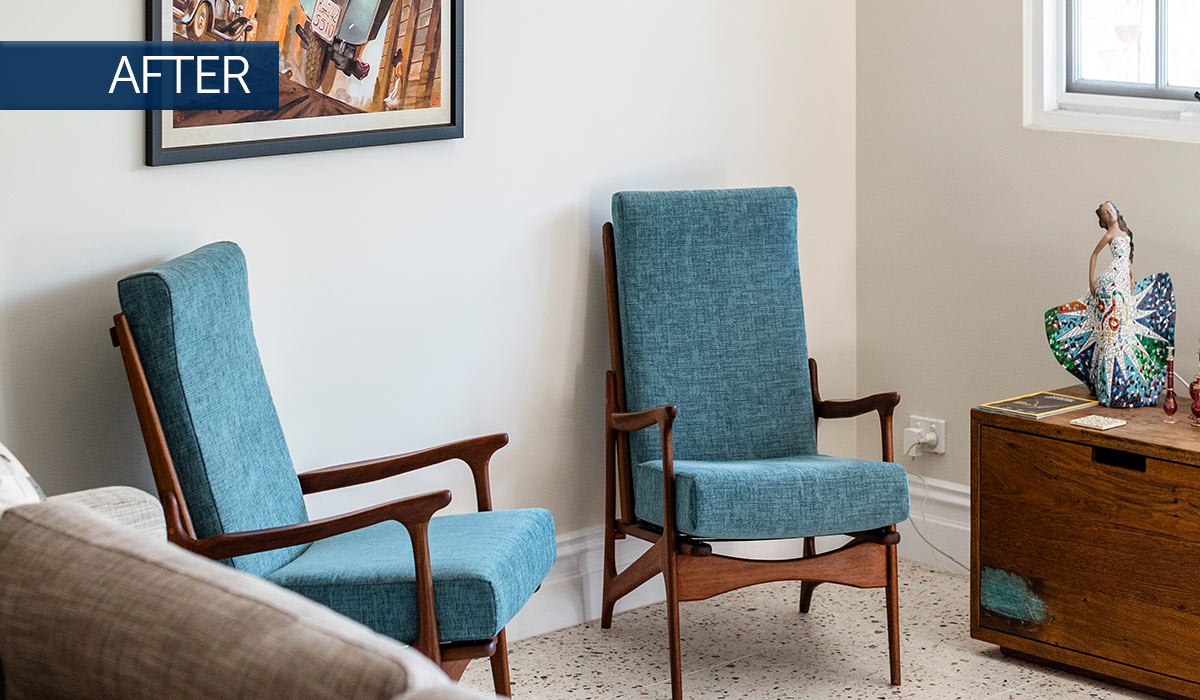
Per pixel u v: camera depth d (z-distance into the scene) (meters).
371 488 3.03
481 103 3.11
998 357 3.59
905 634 3.28
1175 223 3.21
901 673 3.04
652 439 3.18
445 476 3.16
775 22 3.64
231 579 1.16
